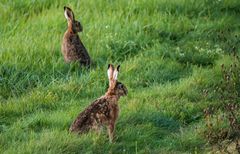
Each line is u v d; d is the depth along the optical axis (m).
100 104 41.12
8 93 48.81
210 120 43.62
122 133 42.19
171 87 48.97
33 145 39.78
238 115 44.31
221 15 63.44
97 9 62.22
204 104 46.84
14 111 45.66
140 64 52.78
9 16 60.41
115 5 62.88
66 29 58.66
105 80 50.28
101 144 40.56
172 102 46.75
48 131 42.03
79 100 47.47
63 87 48.88
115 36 56.75
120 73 51.22
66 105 46.56
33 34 57.19
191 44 57.41
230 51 55.47
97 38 57.06
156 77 51.28
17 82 50.09
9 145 40.41
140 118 44.34
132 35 57.28
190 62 54.84
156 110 45.41
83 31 58.16
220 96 47.59
